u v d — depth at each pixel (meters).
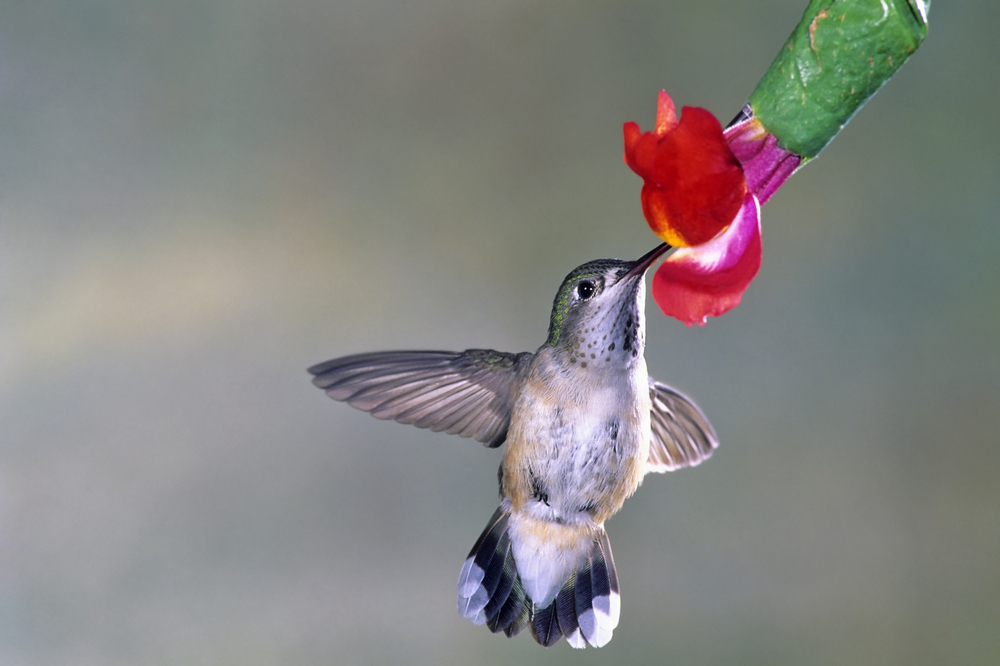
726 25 2.55
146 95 2.70
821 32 2.01
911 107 2.43
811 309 2.43
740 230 2.01
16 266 2.58
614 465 2.10
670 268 2.01
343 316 2.58
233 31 2.71
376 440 2.48
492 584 2.10
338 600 2.37
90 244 2.62
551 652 2.31
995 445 2.31
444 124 2.67
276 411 2.51
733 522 2.35
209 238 2.64
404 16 2.70
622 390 2.10
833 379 2.39
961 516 2.30
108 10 2.68
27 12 2.69
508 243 2.59
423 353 2.12
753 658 2.29
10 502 2.40
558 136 2.62
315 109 2.70
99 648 2.34
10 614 2.33
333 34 2.71
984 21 2.41
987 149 2.39
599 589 2.10
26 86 2.68
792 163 2.02
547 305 2.54
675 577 2.33
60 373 2.52
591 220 2.58
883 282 2.41
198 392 2.52
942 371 2.36
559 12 2.64
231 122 2.69
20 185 2.63
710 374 2.43
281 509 2.45
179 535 2.42
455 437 2.48
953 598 2.29
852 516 2.33
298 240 2.64
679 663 2.29
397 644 2.32
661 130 2.01
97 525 2.42
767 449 2.38
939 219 2.41
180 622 2.36
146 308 2.60
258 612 2.36
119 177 2.66
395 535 2.43
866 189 2.45
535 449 2.10
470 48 2.67
